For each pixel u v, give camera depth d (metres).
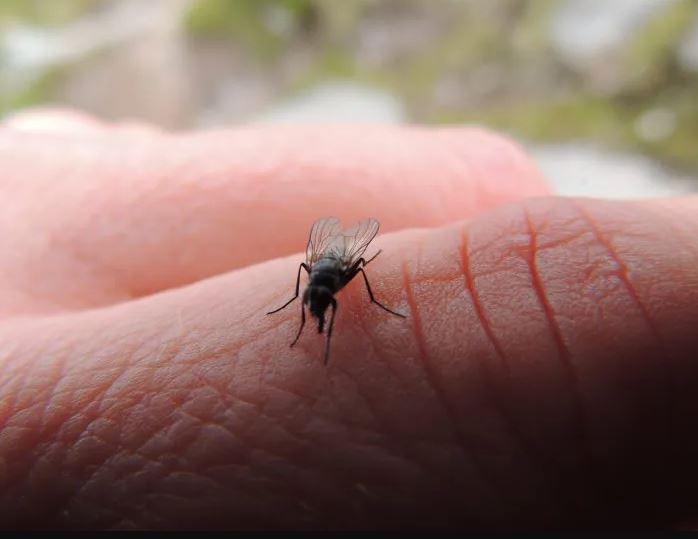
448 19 0.25
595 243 0.07
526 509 0.06
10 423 0.07
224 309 0.07
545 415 0.06
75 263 0.09
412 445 0.06
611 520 0.06
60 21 0.29
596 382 0.06
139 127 0.13
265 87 0.26
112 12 0.30
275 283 0.07
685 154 0.19
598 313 0.06
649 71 0.21
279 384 0.07
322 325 0.07
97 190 0.09
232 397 0.07
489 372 0.06
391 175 0.09
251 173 0.09
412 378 0.06
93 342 0.07
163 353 0.07
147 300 0.08
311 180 0.09
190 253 0.09
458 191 0.09
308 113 0.24
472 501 0.06
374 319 0.07
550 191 0.10
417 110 0.23
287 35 0.27
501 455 0.06
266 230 0.09
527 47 0.23
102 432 0.07
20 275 0.09
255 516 0.07
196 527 0.07
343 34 0.26
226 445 0.07
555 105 0.22
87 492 0.07
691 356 0.06
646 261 0.06
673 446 0.06
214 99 0.25
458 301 0.07
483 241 0.07
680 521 0.06
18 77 0.27
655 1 0.23
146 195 0.09
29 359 0.07
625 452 0.06
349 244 0.08
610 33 0.23
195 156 0.09
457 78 0.24
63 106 0.26
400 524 0.07
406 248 0.07
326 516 0.07
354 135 0.09
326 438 0.07
